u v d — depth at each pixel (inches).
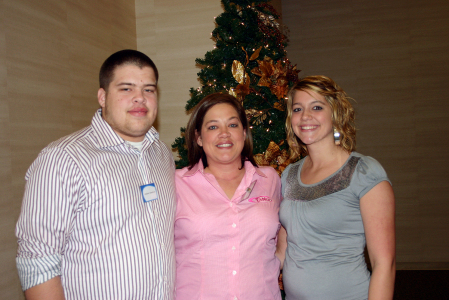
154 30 154.6
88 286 51.5
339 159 62.0
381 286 52.4
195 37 149.5
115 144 56.1
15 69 87.4
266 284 62.7
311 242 59.0
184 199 66.1
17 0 88.5
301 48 198.7
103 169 53.3
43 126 96.4
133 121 56.2
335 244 57.2
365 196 55.4
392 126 187.3
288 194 65.6
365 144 190.7
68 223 50.5
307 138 62.8
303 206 60.6
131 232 53.8
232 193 67.9
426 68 182.9
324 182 59.8
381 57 188.2
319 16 195.9
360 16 190.4
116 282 51.9
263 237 63.2
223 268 61.0
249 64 106.5
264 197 67.4
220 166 70.8
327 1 194.7
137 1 156.4
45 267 48.3
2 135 83.1
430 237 183.0
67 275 52.1
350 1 191.3
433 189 182.5
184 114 152.0
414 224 184.9
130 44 150.9
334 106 62.4
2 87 83.4
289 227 62.6
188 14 150.1
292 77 106.6
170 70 153.3
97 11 126.0
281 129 98.8
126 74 56.0
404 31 185.0
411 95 184.7
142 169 59.1
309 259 58.7
